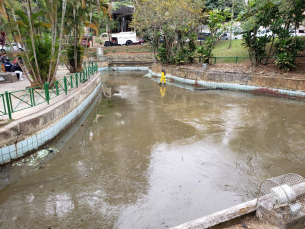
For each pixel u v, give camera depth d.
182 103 12.02
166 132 8.18
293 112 10.06
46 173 5.73
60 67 21.66
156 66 22.94
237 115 9.83
